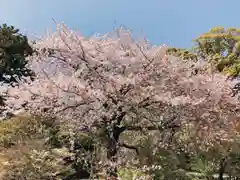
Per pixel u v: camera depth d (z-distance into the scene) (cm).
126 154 1005
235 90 1093
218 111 977
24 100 894
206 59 1166
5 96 977
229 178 1278
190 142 1065
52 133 1102
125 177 872
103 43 972
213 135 1025
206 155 1203
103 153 949
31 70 1056
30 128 1088
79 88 874
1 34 1120
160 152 1072
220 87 983
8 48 1077
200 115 947
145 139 1072
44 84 878
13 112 1105
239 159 1207
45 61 987
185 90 933
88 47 933
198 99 910
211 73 1044
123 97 896
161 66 929
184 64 994
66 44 926
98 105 903
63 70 988
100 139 962
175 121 953
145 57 921
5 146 1031
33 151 967
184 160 1218
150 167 943
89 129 952
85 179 955
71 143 998
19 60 1064
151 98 903
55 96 875
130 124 986
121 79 873
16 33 1152
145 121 983
